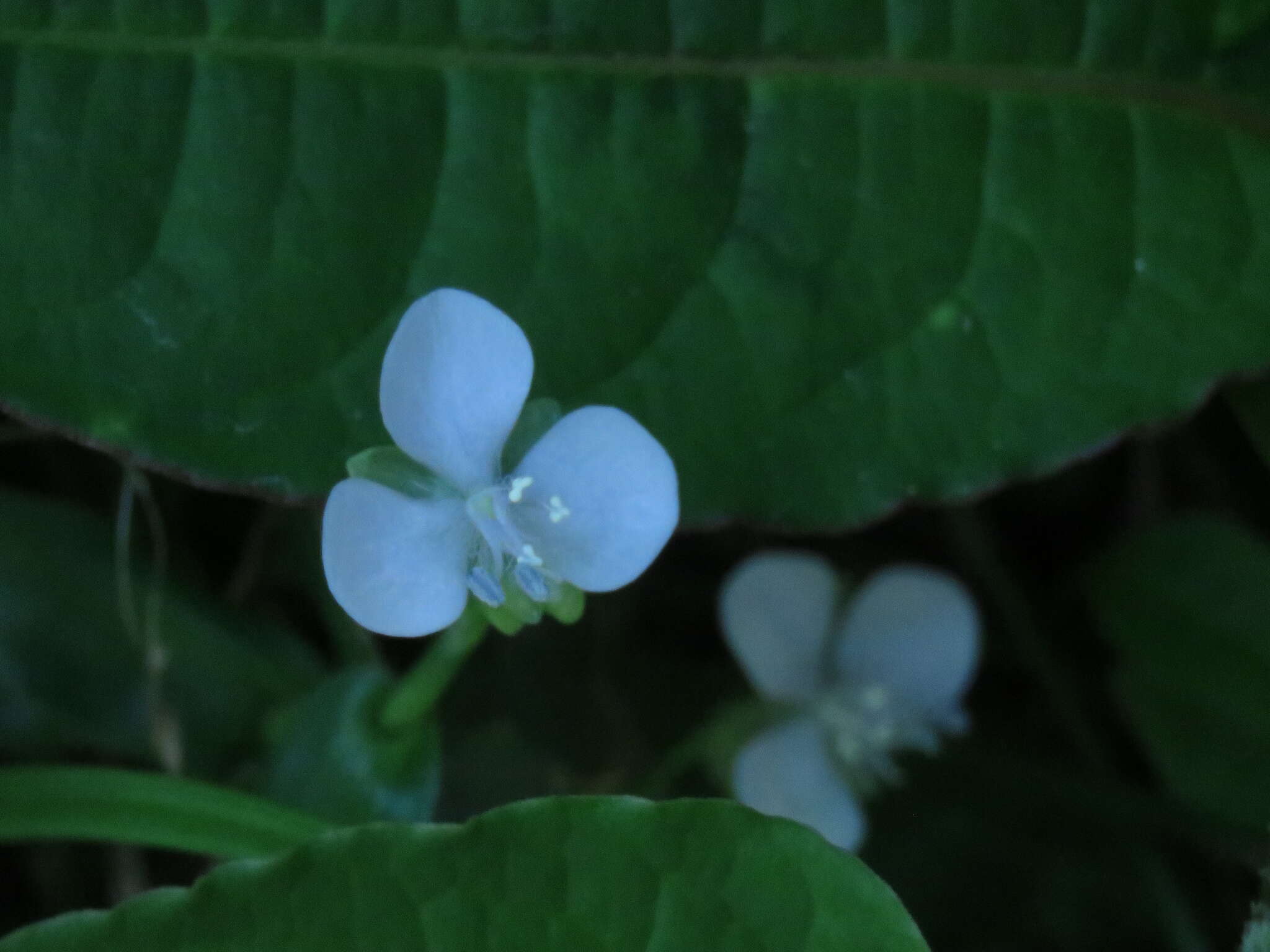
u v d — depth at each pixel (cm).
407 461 22
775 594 26
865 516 24
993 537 28
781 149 24
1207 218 25
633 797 22
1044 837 27
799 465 24
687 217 24
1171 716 26
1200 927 27
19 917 26
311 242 23
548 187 24
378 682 24
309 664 25
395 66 24
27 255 23
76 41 23
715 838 22
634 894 22
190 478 23
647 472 22
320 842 22
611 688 27
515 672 26
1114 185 24
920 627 26
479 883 22
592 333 24
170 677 25
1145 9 24
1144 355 24
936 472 24
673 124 24
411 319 21
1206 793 26
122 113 23
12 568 25
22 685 25
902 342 24
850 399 24
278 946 22
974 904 27
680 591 27
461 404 22
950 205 24
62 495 26
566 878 22
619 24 24
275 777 24
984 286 24
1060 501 28
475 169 24
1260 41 24
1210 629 26
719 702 27
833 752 26
